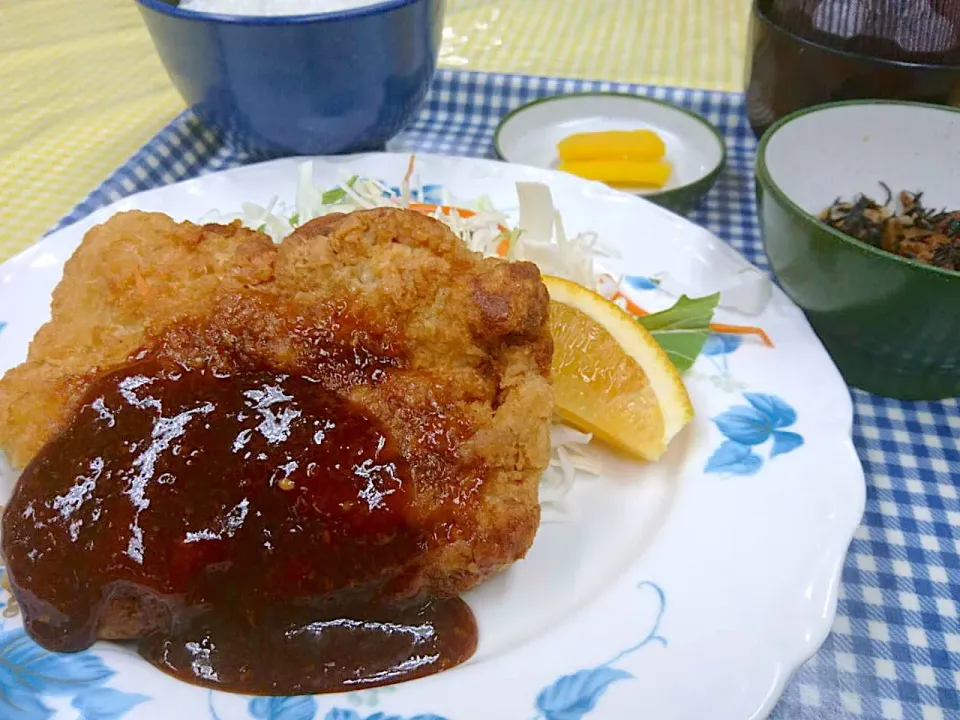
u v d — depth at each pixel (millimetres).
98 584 146
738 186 315
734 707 137
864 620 171
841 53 272
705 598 156
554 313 215
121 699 138
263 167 273
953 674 161
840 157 262
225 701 139
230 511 150
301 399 164
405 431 164
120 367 170
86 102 348
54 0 440
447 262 185
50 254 232
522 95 356
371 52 262
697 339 215
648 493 191
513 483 167
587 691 141
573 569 173
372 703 140
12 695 137
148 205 257
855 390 232
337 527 151
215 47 250
